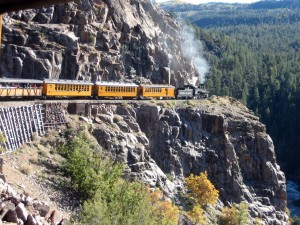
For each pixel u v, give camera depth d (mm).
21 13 61031
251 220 56594
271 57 196250
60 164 35844
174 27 91312
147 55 76000
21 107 38688
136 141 49531
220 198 57531
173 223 30641
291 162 131625
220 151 60719
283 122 144000
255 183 63938
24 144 37406
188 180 52000
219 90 141875
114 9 73500
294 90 154875
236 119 65938
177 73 84375
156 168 49156
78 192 31750
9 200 20734
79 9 67438
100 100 52250
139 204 26703
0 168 26703
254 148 65438
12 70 55594
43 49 59031
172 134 56625
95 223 23172
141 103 55844
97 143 43219
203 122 61625
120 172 34219
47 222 22062
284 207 65625
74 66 61531
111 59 68562
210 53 185625
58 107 44125
